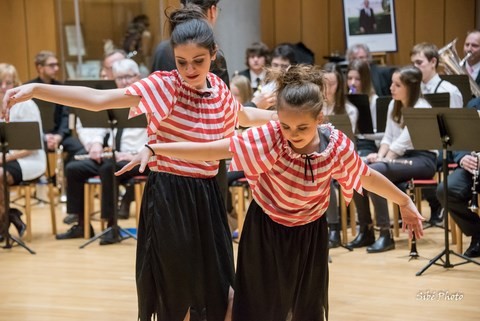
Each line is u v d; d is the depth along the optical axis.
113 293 4.58
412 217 2.88
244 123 3.26
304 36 10.35
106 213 6.30
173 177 2.97
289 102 2.55
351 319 3.96
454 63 6.71
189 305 2.99
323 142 2.73
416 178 5.75
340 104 6.17
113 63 6.70
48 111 7.21
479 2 9.62
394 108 5.96
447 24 9.86
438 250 5.59
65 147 8.02
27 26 10.23
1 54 10.31
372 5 9.24
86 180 6.40
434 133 4.79
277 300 2.86
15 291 4.68
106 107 2.83
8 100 2.67
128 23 9.07
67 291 4.65
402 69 5.86
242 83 6.24
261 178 2.79
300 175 2.69
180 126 2.93
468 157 5.11
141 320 3.03
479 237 5.31
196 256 2.99
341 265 5.20
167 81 2.91
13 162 6.23
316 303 2.90
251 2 8.76
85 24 9.31
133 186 7.05
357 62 6.85
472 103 5.46
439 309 4.11
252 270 2.86
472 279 4.73
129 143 6.45
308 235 2.83
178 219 2.96
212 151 2.68
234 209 6.21
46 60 8.35
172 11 3.01
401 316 4.00
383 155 6.00
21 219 6.99
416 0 9.91
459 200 5.28
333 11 10.24
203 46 2.84
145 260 2.99
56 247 6.04
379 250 5.57
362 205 5.75
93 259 5.55
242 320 2.88
